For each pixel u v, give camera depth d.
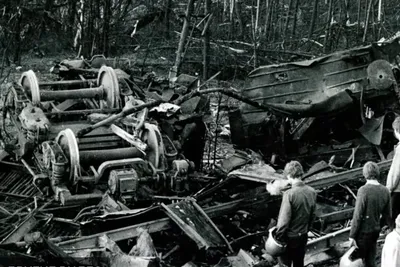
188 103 11.90
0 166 10.91
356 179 10.05
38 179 9.69
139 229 7.99
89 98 11.38
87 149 10.23
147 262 6.74
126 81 11.88
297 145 11.41
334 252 8.23
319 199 10.01
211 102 18.12
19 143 11.02
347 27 23.92
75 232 8.81
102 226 8.27
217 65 22.34
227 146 14.09
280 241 6.95
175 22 25.89
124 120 10.54
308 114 10.89
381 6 23.39
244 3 29.02
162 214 8.60
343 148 11.25
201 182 10.34
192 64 22.73
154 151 9.85
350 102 10.88
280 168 11.12
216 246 7.89
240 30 24.94
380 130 10.93
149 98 11.56
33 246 6.86
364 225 7.09
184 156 11.34
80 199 9.29
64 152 9.56
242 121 11.68
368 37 23.92
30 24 23.62
